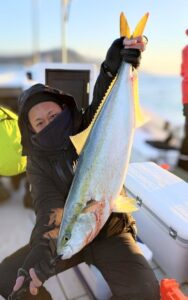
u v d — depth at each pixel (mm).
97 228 1154
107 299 1540
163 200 1787
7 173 2670
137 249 1419
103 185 1131
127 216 1484
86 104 2363
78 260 1496
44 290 1620
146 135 8867
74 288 1651
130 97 1166
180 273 1660
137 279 1303
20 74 11859
